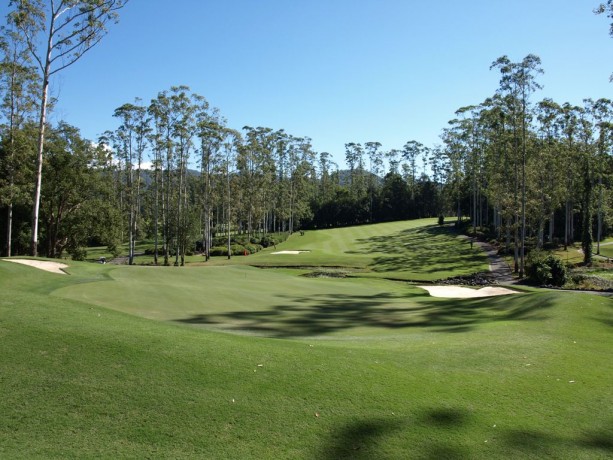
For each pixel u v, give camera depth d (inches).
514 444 239.0
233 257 2193.7
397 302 850.8
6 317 351.6
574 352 400.2
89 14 936.3
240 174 2768.2
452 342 426.3
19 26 938.7
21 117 1253.1
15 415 236.2
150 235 3420.3
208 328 482.0
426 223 3484.3
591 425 264.2
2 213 1544.0
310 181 4392.2
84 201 1760.6
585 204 1718.8
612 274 1409.9
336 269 1683.1
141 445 220.4
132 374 283.0
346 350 368.2
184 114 1785.2
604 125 1911.9
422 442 236.1
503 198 1679.4
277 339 399.5
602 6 785.6
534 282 1295.5
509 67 1430.9
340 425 247.6
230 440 228.5
